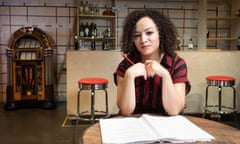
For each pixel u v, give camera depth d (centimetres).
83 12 529
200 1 538
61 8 551
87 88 348
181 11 591
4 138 352
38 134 368
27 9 541
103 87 352
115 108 407
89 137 108
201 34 540
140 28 142
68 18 555
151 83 147
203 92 422
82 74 400
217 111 402
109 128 116
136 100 149
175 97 134
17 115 460
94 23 557
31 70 493
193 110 423
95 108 406
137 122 123
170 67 148
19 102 509
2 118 442
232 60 423
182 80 145
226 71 424
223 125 125
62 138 352
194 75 418
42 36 496
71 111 405
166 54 151
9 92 490
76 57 396
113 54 400
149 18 144
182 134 107
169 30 149
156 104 148
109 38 536
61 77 564
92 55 398
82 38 525
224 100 430
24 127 397
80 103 405
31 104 516
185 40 590
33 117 448
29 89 497
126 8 573
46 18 549
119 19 571
